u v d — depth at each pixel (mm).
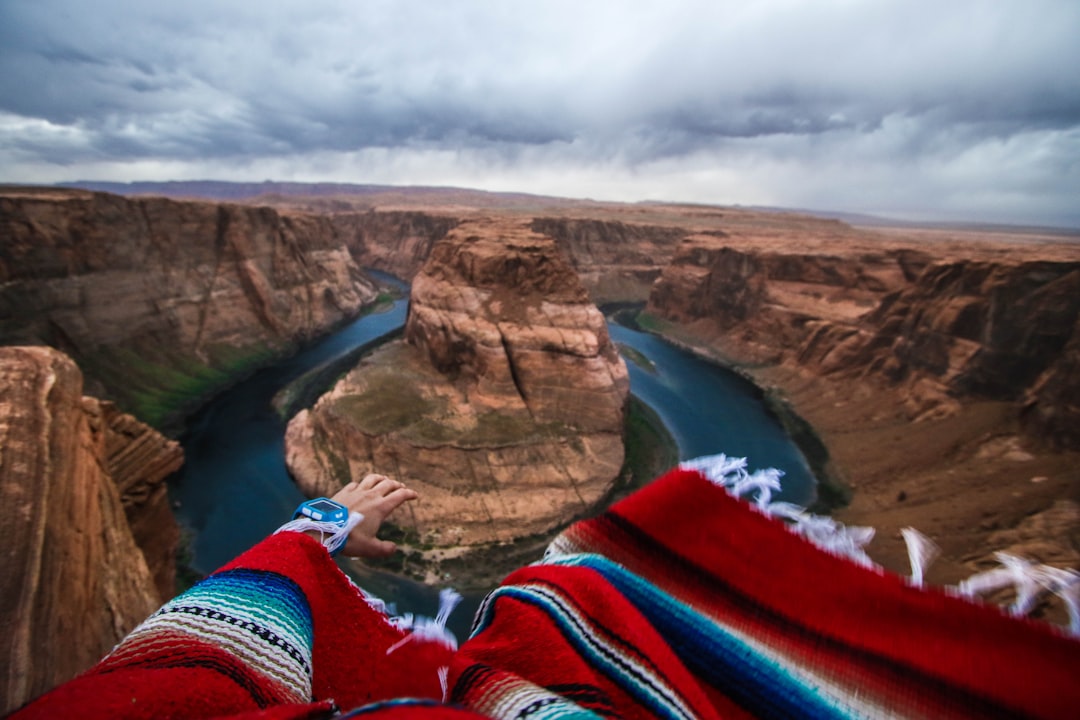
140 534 19984
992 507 36594
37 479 13789
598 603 1768
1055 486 37062
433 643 1652
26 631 10242
